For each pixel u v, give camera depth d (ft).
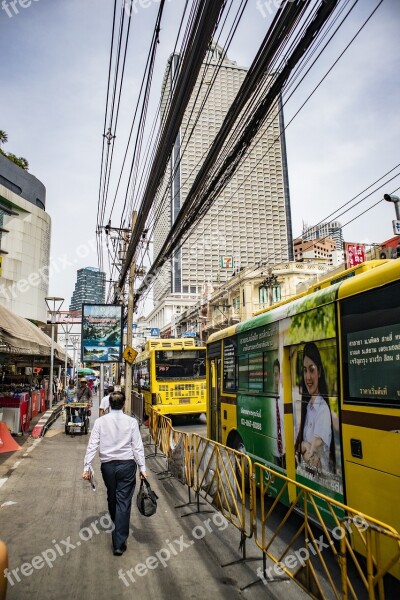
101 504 21.58
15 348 37.65
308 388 16.61
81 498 22.65
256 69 18.01
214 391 31.78
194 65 17.69
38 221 123.13
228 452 17.83
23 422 46.65
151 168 26.45
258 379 21.81
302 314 17.34
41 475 27.86
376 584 9.78
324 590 12.44
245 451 23.35
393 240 71.41
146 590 12.97
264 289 150.00
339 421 14.16
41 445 39.55
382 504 11.83
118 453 16.28
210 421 32.35
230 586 13.28
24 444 39.99
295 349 18.01
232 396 25.96
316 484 15.48
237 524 16.51
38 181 129.49
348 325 14.16
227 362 27.50
